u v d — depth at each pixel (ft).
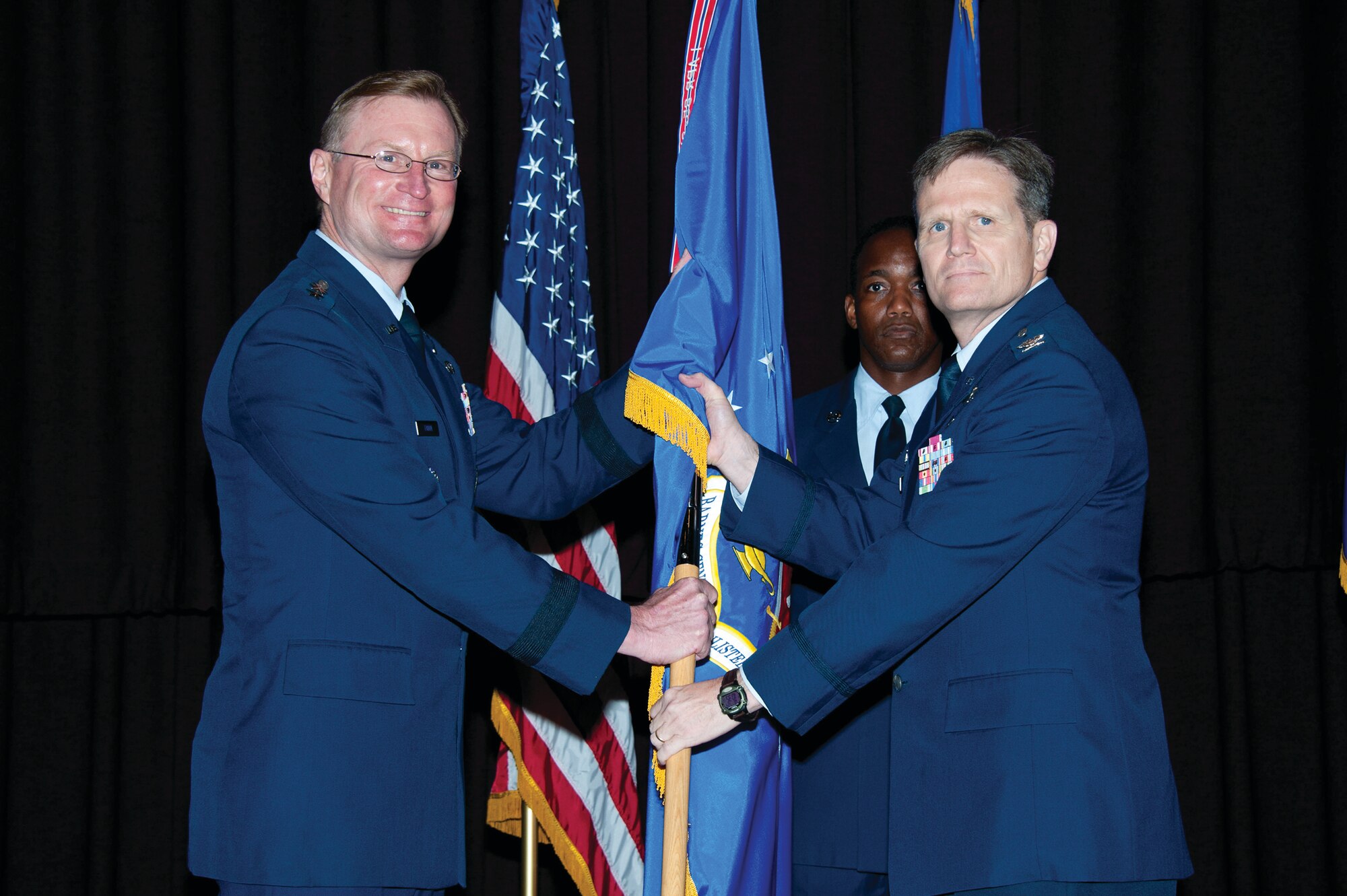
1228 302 11.21
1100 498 6.63
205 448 10.90
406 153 7.11
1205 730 11.42
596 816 9.39
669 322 7.31
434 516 6.44
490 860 11.21
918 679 6.69
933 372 9.14
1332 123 11.37
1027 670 6.34
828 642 6.64
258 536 6.52
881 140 11.37
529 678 9.45
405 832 6.23
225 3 11.30
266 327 6.64
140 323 11.02
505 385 9.48
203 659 11.11
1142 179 11.40
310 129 11.34
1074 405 6.55
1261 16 11.37
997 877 6.09
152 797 11.15
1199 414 11.06
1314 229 11.31
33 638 11.25
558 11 11.59
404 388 6.80
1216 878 11.32
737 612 7.54
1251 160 11.28
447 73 11.37
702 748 7.35
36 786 11.16
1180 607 11.50
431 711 6.47
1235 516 11.03
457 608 6.46
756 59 7.72
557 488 7.95
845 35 11.63
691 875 7.26
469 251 11.22
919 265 8.98
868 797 8.30
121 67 11.27
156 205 11.16
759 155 7.70
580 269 10.00
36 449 10.89
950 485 6.66
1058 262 11.51
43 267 11.06
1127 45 11.60
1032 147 7.11
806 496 7.44
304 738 6.12
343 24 11.41
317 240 7.14
